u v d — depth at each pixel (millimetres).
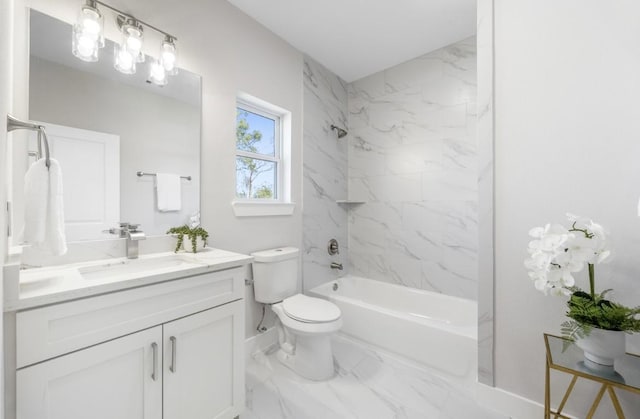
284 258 1952
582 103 1196
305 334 1604
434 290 2359
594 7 1172
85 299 844
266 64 2031
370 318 2014
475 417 1369
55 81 1131
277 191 2266
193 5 1594
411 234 2492
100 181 1256
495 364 1419
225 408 1251
